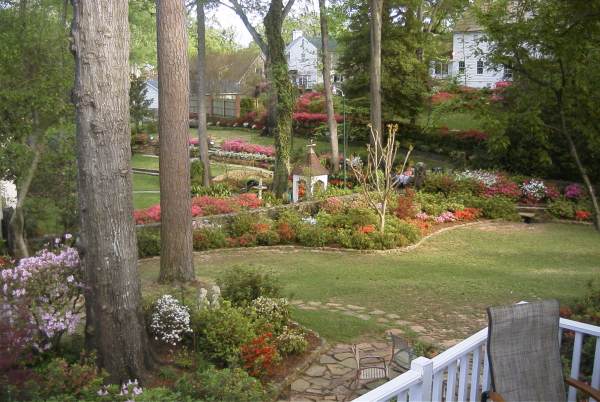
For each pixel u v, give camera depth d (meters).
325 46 25.53
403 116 30.03
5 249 12.67
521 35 7.45
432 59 31.94
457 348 3.77
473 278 12.34
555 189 21.33
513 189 21.36
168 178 10.19
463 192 21.27
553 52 7.39
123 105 6.14
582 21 7.20
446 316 9.59
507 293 11.05
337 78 39.56
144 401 4.88
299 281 12.05
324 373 7.19
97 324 6.32
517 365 3.74
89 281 6.31
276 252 15.34
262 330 7.74
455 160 26.66
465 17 29.20
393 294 10.98
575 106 7.74
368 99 29.95
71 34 5.97
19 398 5.25
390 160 16.36
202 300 8.11
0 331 5.62
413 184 22.34
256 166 30.98
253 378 6.09
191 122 45.97
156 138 36.38
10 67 10.51
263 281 9.10
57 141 12.34
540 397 3.76
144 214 16.42
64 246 7.55
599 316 6.92
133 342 6.42
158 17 10.09
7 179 11.61
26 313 5.98
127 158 6.25
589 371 5.37
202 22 23.58
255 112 44.19
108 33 5.93
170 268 10.29
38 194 13.05
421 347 7.34
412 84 29.06
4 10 10.62
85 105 6.00
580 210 19.73
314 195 19.59
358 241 15.53
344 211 17.83
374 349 7.98
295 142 35.38
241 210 17.53
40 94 10.58
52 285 6.55
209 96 49.38
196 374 5.98
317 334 8.45
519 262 14.11
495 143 8.17
